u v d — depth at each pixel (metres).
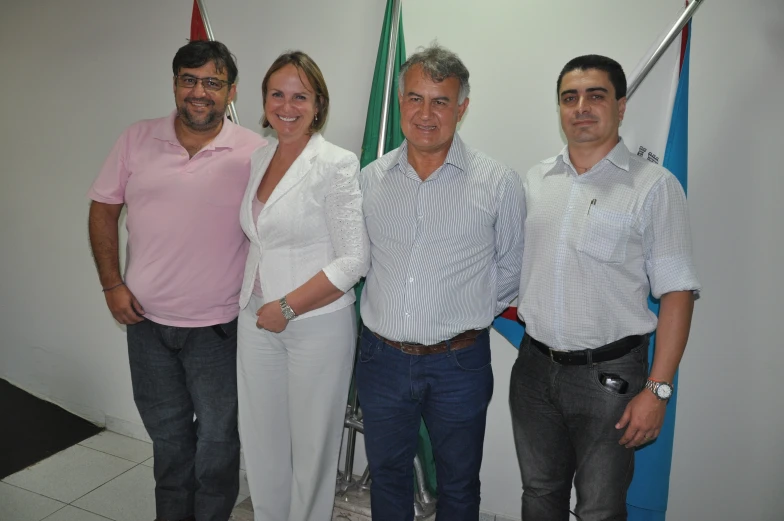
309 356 1.60
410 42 1.96
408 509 1.66
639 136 1.71
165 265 1.71
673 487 1.85
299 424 1.66
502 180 1.49
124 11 2.38
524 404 1.52
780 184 1.65
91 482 2.26
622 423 1.33
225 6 2.20
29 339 2.87
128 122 2.45
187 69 1.65
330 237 1.57
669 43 1.58
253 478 1.76
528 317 1.46
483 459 2.07
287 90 1.52
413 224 1.50
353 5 2.01
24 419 2.72
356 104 2.05
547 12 1.80
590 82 1.36
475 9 1.87
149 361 1.83
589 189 1.40
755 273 1.70
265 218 1.55
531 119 1.86
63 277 2.72
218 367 1.81
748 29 1.63
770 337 1.70
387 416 1.56
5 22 2.64
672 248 1.32
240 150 1.75
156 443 1.89
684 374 1.80
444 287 1.47
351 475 2.09
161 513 1.93
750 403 1.74
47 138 2.64
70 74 2.53
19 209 2.78
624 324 1.37
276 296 1.59
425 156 1.52
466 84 1.47
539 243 1.44
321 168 1.53
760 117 1.65
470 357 1.52
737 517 1.79
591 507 1.40
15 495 2.15
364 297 1.64
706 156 1.71
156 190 1.70
